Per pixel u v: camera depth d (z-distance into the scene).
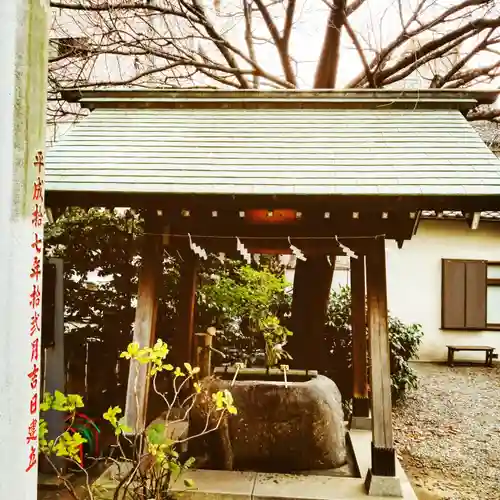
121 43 8.27
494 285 12.71
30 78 1.92
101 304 7.33
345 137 5.54
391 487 4.62
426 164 4.97
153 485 4.19
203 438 5.45
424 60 8.25
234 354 8.43
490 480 5.97
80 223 7.23
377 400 4.81
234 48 8.14
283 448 5.34
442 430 7.76
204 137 5.59
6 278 1.86
